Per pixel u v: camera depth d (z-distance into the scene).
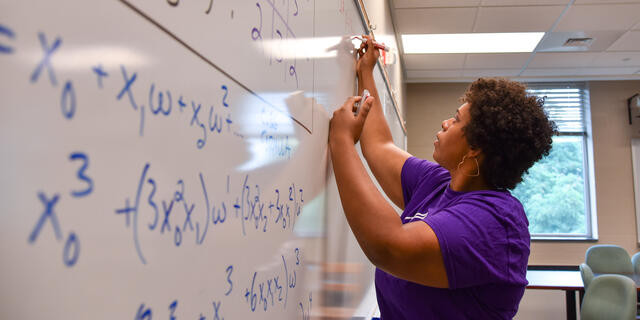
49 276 0.21
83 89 0.24
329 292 0.89
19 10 0.20
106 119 0.25
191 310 0.34
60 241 0.22
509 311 0.67
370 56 1.24
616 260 3.62
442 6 3.15
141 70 0.28
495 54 4.22
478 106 0.71
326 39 0.86
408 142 5.30
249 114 0.46
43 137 0.21
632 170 4.82
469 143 0.72
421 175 0.98
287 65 0.60
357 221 0.65
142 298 0.28
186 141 0.34
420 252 0.59
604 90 5.00
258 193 0.49
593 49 4.04
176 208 0.32
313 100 0.75
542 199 5.04
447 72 4.83
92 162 0.24
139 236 0.28
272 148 0.53
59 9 0.22
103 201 0.25
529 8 3.17
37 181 0.21
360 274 1.33
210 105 0.37
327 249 0.87
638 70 4.63
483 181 0.75
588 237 4.90
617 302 2.34
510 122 0.67
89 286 0.24
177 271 0.32
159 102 0.30
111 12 0.26
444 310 0.68
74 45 0.23
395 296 0.78
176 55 0.32
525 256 0.66
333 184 0.93
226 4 0.41
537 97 0.72
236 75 0.43
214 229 0.38
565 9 3.18
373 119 1.14
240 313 0.44
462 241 0.59
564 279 3.27
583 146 5.03
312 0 0.74
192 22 0.35
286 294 0.60
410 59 4.37
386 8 2.65
